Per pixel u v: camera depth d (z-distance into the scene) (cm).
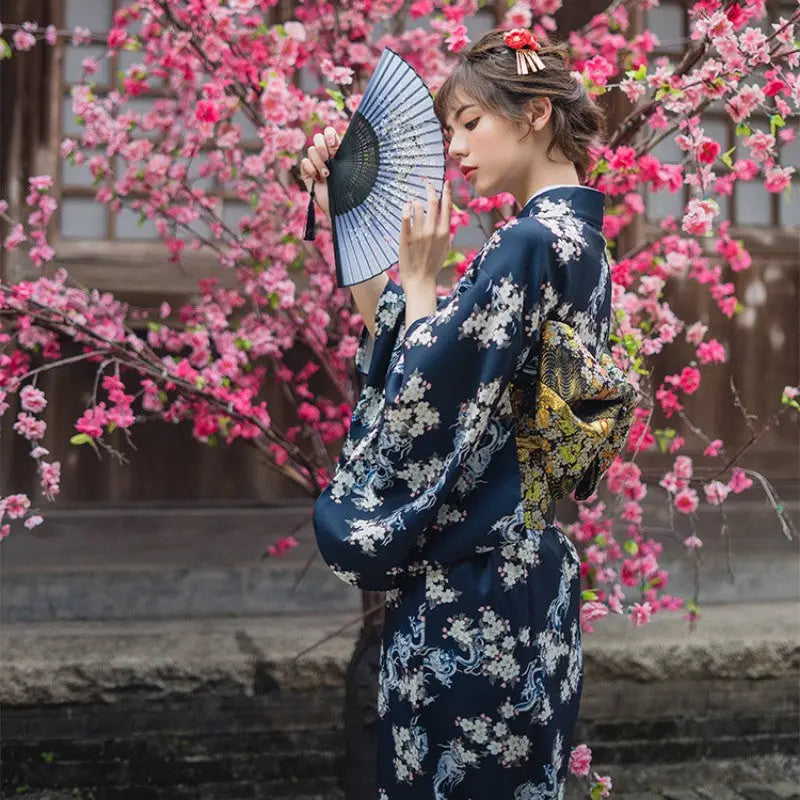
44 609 446
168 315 415
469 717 184
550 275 183
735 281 513
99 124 347
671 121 314
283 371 381
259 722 397
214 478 465
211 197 395
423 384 179
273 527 468
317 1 358
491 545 185
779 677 430
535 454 189
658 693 423
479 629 184
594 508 360
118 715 389
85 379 450
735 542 511
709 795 393
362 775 331
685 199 495
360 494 188
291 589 467
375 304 219
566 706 193
